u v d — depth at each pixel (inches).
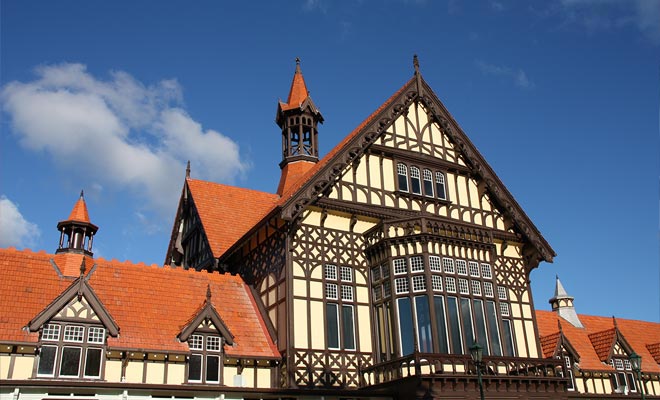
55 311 718.5
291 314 842.2
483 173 1089.4
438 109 1096.2
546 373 860.6
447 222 925.8
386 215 970.7
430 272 858.1
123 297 825.5
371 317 902.4
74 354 718.5
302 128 1362.0
